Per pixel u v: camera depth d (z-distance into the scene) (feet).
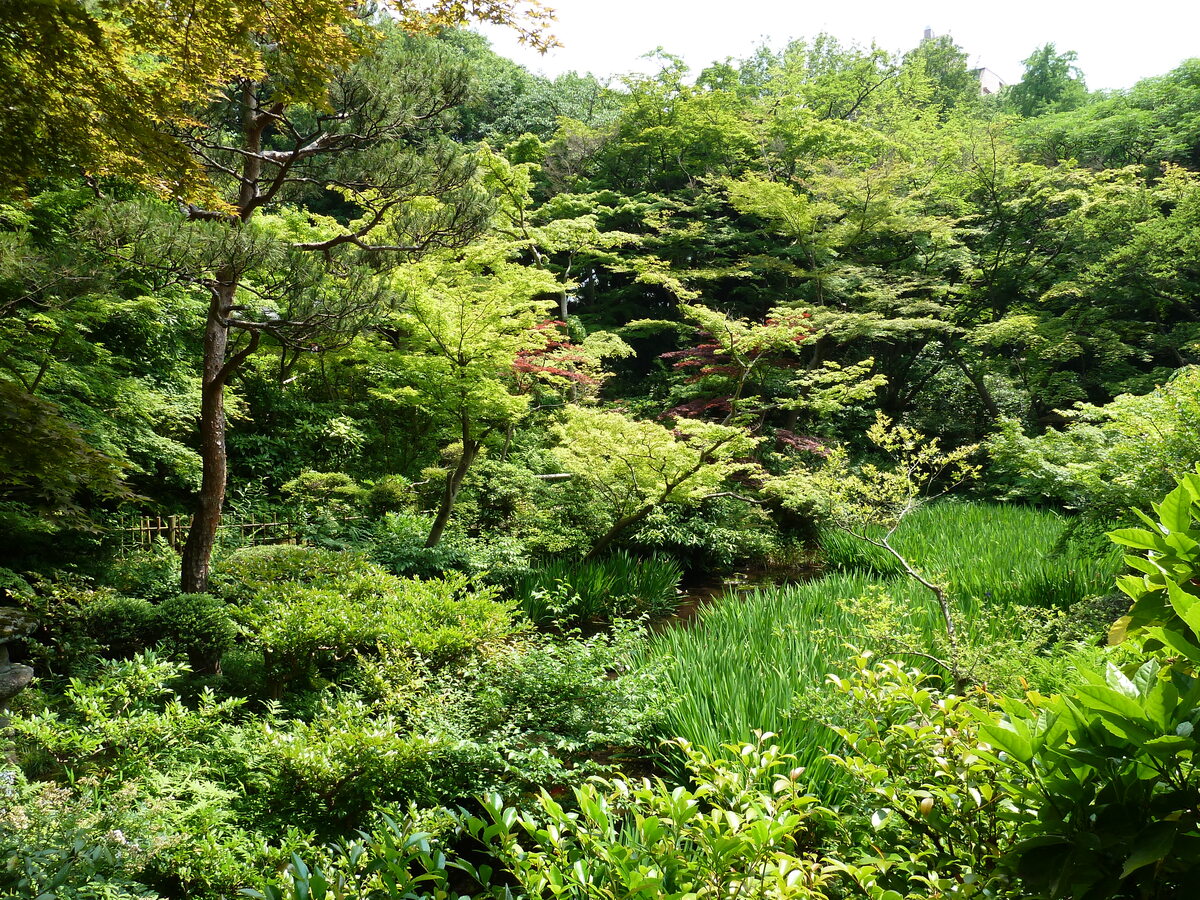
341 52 16.88
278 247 24.27
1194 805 4.45
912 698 7.96
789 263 63.67
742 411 48.34
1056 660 16.61
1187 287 59.00
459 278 38.45
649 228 76.59
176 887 11.91
